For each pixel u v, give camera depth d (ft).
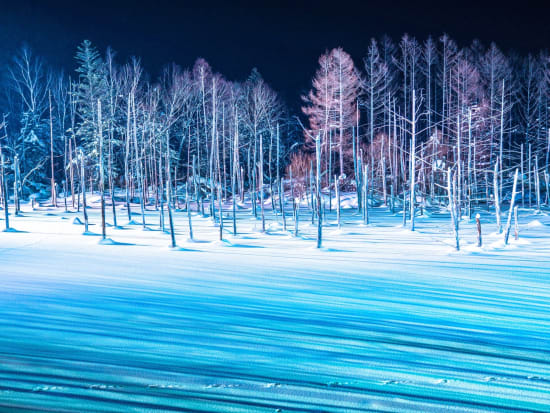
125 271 43.50
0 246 63.77
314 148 165.37
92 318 25.80
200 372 17.37
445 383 16.60
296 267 46.62
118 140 173.06
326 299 31.78
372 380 16.80
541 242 67.10
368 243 69.10
